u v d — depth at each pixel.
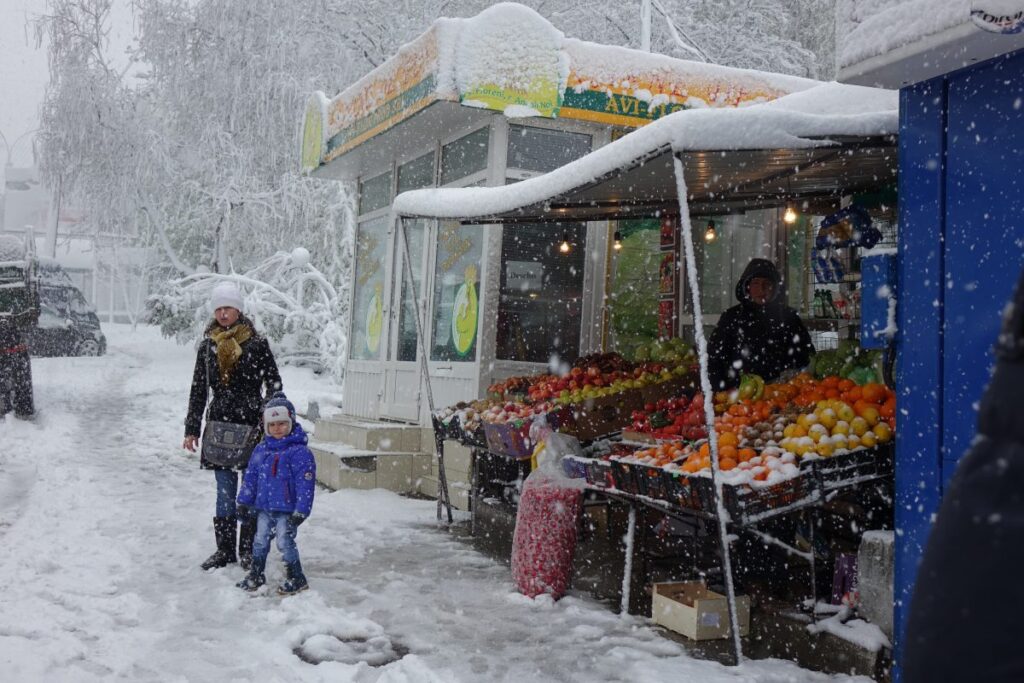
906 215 4.47
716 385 7.27
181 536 7.43
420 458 10.34
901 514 4.45
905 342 4.46
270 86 20.45
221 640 4.99
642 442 6.42
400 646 5.00
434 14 20.67
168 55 21.66
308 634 5.14
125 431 14.37
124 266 48.56
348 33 20.83
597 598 6.00
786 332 7.34
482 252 9.68
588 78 9.30
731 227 9.70
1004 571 1.26
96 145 23.22
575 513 5.97
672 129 4.49
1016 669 1.23
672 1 20.56
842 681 4.47
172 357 30.94
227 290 6.67
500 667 4.68
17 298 14.96
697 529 5.76
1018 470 1.29
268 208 24.33
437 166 10.75
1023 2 3.50
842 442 4.93
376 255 12.53
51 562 6.37
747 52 20.48
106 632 5.03
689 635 5.16
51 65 23.20
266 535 5.96
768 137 4.58
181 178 24.22
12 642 4.72
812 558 5.13
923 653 1.32
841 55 4.41
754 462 4.93
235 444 6.42
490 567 6.77
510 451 7.18
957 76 4.24
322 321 23.77
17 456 11.44
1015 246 3.95
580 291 9.95
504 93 8.89
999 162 4.02
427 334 10.77
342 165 12.54
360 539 7.62
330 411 17.53
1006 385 1.32
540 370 9.76
